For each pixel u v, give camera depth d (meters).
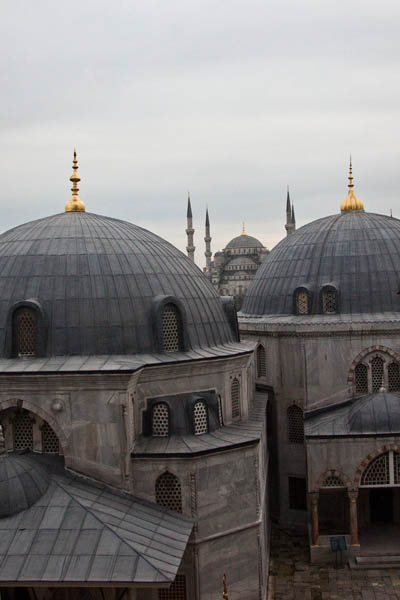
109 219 36.09
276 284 44.00
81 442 26.94
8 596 25.98
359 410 35.59
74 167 36.91
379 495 39.50
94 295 29.77
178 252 36.66
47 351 28.59
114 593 23.91
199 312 33.09
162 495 27.53
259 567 29.31
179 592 27.44
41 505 24.08
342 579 33.62
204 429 30.42
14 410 27.73
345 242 42.59
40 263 30.70
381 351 38.91
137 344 29.56
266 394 41.34
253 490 29.31
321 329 39.03
